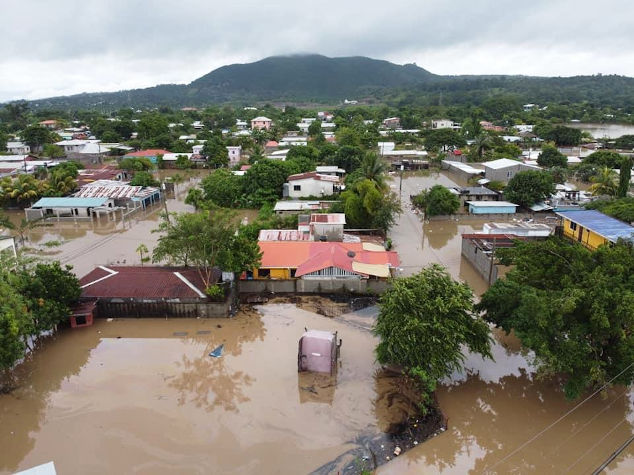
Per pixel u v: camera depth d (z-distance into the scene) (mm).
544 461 25453
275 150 140125
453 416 28891
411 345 28188
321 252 46750
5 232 67062
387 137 164250
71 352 35406
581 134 157125
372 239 55375
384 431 27156
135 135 172625
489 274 45719
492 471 24719
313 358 32062
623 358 26281
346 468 24453
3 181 81812
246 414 28469
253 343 36688
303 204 72312
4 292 30484
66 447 25859
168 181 92938
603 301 26312
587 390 30688
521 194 73125
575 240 51781
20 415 28453
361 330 38438
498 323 31812
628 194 76938
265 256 46562
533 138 158375
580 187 94562
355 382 31578
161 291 40625
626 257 29453
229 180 81625
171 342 36938
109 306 40156
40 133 139500
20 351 30297
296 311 41719
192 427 27328
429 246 59688
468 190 81562
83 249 58375
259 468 24359
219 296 40156
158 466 24469
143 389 30953
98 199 75438
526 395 30906
